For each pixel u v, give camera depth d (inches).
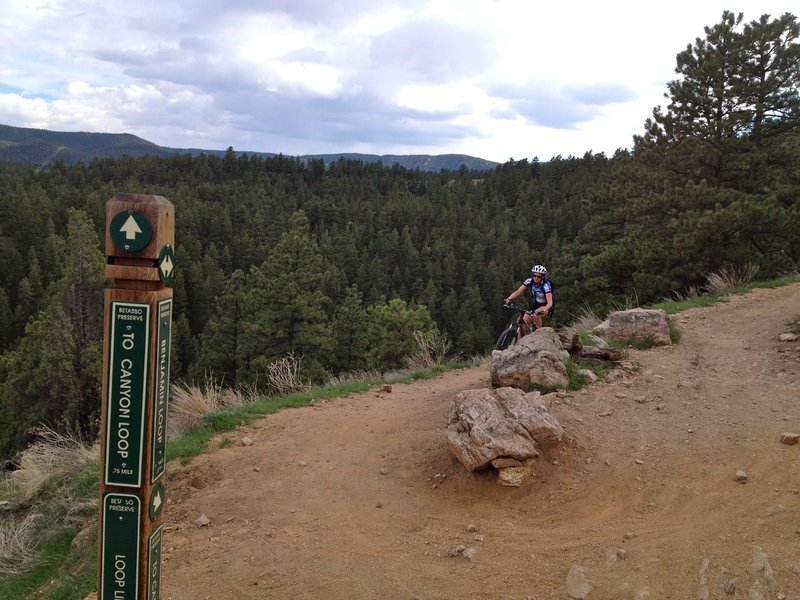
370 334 1339.8
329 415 308.0
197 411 336.8
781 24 815.1
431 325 1325.0
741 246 743.7
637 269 856.9
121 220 96.6
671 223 760.3
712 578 141.3
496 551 165.6
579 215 4741.6
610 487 194.2
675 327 379.6
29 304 2839.6
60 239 1116.5
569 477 201.2
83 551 201.9
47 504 259.3
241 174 7642.7
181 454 254.5
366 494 211.3
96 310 1046.4
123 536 100.5
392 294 3750.0
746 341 359.3
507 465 199.9
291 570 165.0
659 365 313.1
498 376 286.4
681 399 263.6
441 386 370.0
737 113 776.3
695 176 847.7
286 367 441.1
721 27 851.4
